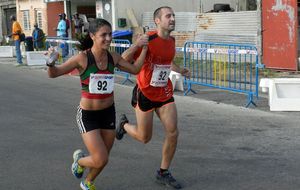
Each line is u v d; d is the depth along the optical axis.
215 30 18.34
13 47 23.33
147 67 5.29
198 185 5.54
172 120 5.34
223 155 6.67
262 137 7.57
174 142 5.41
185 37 19.75
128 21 21.83
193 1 23.06
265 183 5.56
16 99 11.30
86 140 4.92
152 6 22.38
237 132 7.93
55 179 5.81
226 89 11.02
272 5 14.85
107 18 22.28
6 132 8.15
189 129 8.18
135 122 8.86
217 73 13.47
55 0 24.98
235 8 23.31
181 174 5.92
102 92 4.86
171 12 5.28
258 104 10.23
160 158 6.59
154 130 8.19
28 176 5.93
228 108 9.91
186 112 9.60
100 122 4.97
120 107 10.29
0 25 33.00
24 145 7.32
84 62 4.77
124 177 5.84
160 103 5.38
